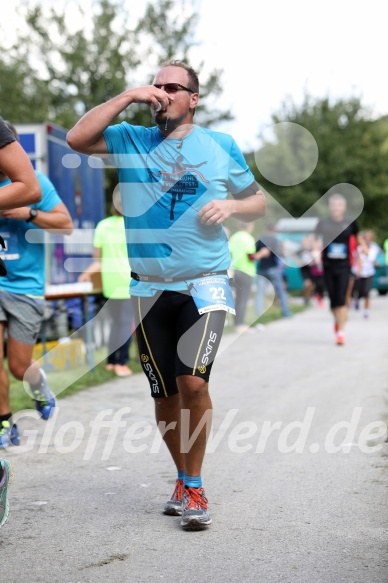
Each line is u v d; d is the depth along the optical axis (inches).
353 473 402.6
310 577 271.1
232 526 326.0
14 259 443.8
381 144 1966.0
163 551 297.9
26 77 1801.2
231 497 365.1
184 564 284.5
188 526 319.6
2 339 451.2
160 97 307.7
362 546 301.3
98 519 335.9
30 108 1743.4
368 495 365.7
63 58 1918.1
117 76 1905.8
